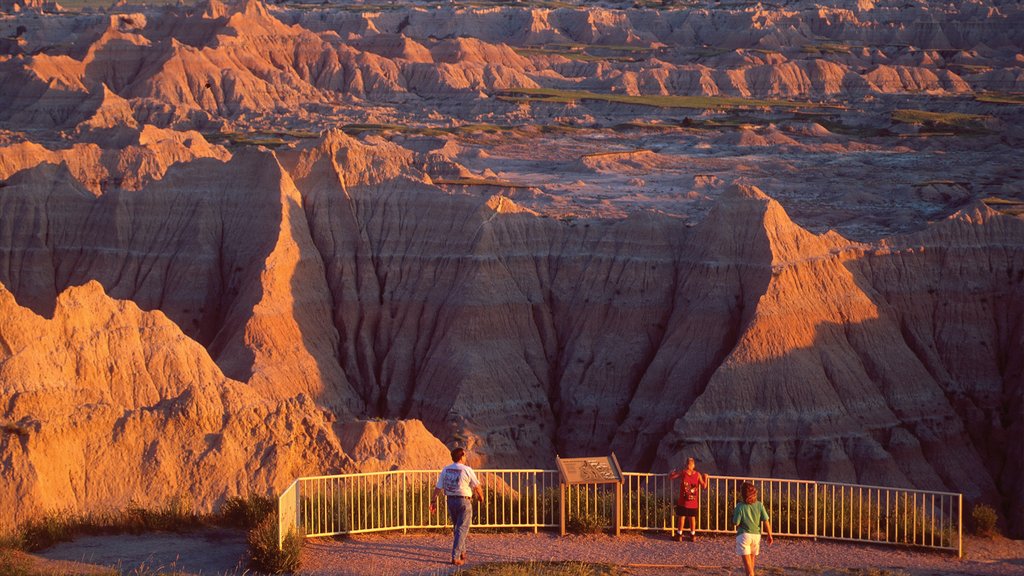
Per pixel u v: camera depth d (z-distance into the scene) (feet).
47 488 138.51
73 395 163.32
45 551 115.75
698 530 125.90
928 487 247.09
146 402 195.11
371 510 123.24
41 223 308.40
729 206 277.44
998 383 271.49
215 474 149.89
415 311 282.97
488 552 116.37
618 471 123.65
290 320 271.28
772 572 113.39
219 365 260.83
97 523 124.06
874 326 268.62
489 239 285.02
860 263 280.31
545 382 273.95
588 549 118.83
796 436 243.60
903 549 127.95
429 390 268.00
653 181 561.84
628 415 262.47
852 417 249.96
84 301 194.49
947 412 262.47
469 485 111.86
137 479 146.10
